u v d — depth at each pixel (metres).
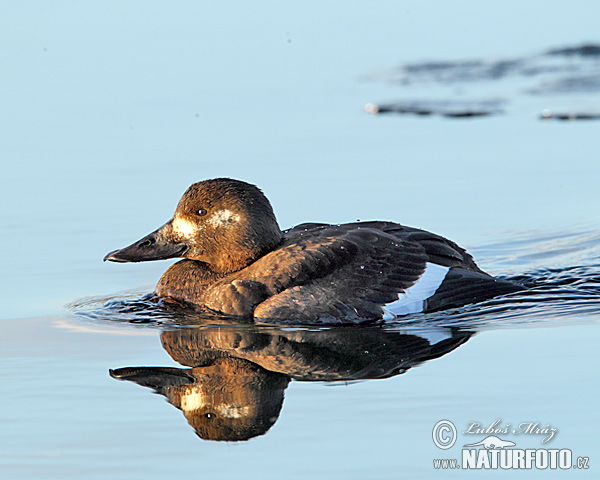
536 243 13.85
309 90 22.17
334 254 11.20
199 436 8.09
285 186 16.11
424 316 10.97
